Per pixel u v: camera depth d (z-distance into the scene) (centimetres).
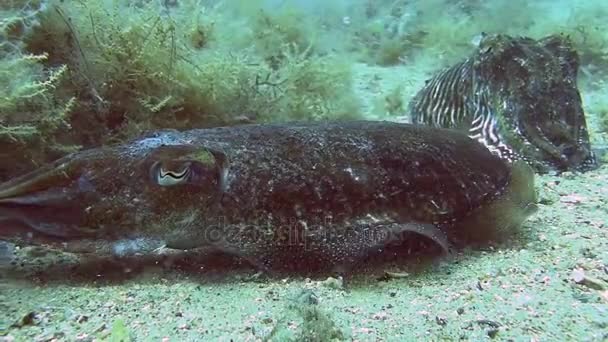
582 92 100
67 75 48
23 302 30
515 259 37
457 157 40
